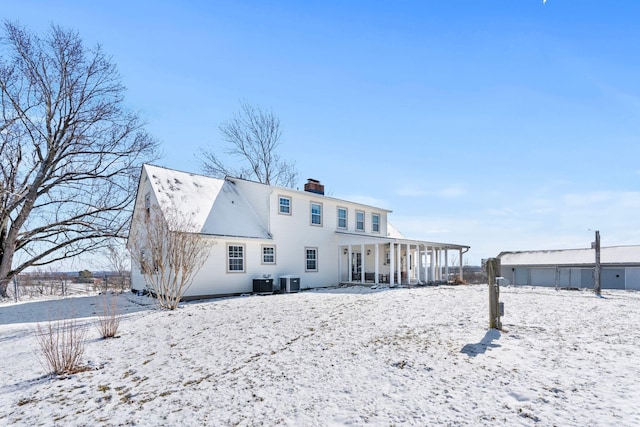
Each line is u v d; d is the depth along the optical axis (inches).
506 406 158.6
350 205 961.5
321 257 861.2
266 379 212.4
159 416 175.5
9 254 868.6
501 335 275.7
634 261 946.1
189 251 545.6
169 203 657.0
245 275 701.9
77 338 344.2
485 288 678.5
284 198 791.7
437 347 248.1
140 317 456.8
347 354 246.5
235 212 749.9
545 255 1158.3
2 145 845.2
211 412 174.9
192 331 358.0
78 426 171.8
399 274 823.7
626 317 344.8
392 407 164.7
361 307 447.8
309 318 386.9
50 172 938.1
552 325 309.0
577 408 153.1
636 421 139.6
